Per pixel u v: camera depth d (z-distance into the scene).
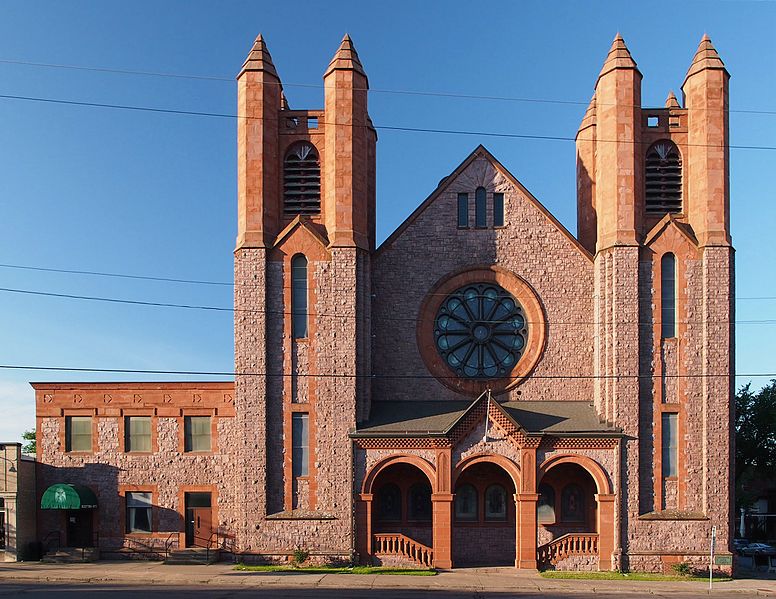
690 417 44.09
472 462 43.28
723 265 44.78
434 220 48.59
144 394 50.25
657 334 44.59
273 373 45.09
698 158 46.12
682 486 43.66
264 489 43.97
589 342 47.50
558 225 48.25
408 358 47.66
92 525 49.41
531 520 42.69
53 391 50.44
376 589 36.22
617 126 45.84
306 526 43.75
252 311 45.19
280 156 47.62
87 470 49.81
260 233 45.81
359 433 43.78
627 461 43.41
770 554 56.50
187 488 49.44
